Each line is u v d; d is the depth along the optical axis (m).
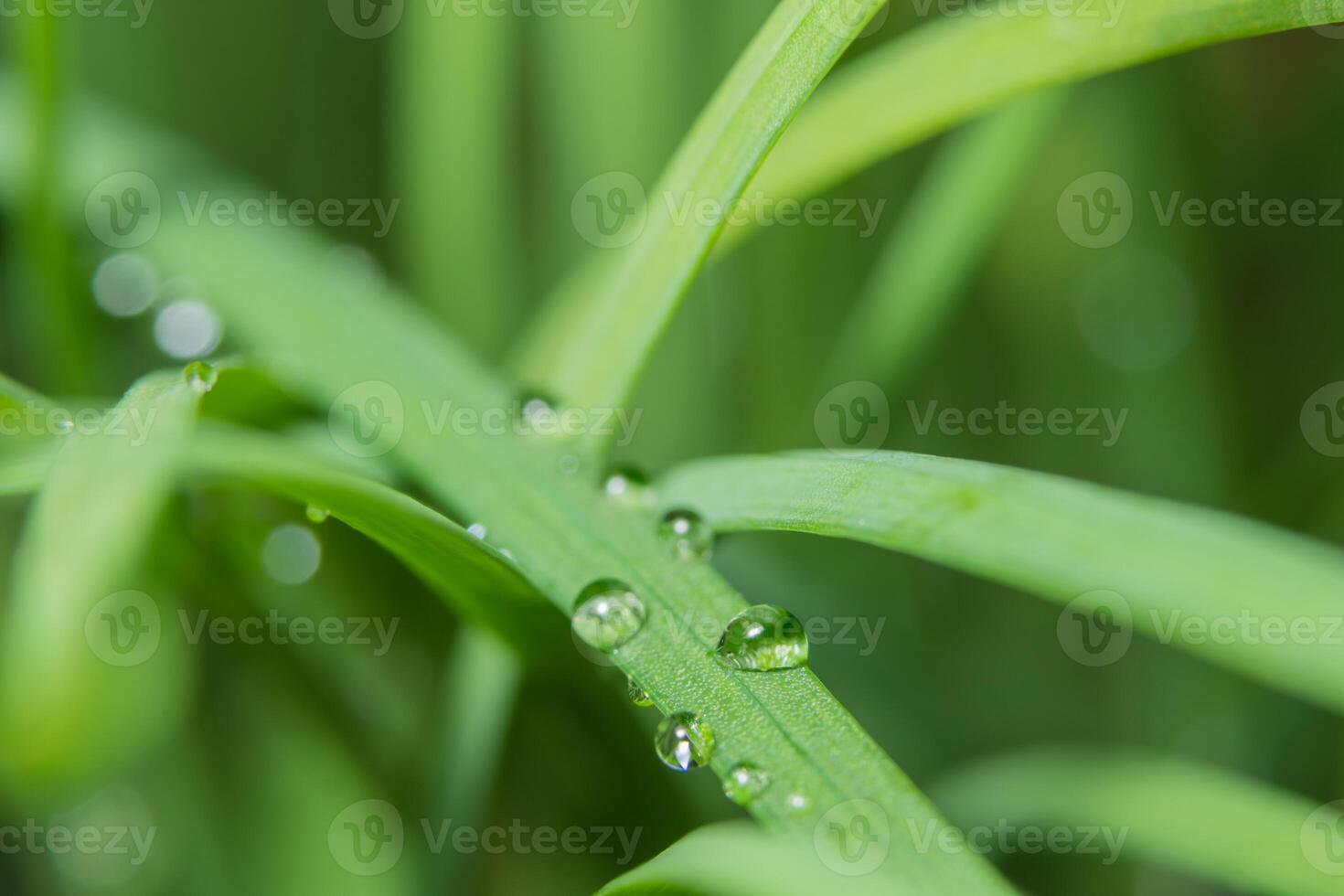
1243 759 0.29
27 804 0.28
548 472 0.24
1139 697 0.32
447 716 0.26
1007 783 0.27
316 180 0.34
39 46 0.26
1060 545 0.22
